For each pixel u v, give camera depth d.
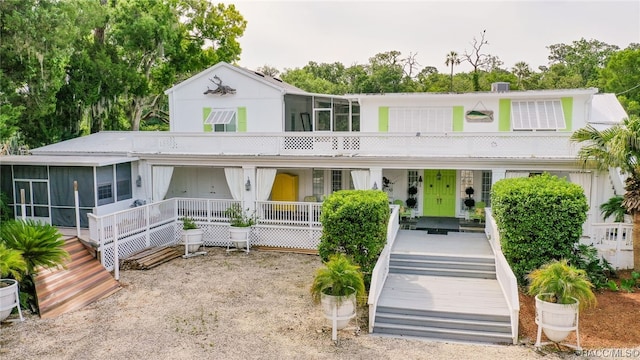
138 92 29.36
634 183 14.63
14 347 10.51
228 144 20.17
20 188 19.52
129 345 10.68
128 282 15.17
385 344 10.99
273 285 14.90
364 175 19.14
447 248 16.25
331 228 13.36
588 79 56.81
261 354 10.34
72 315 12.42
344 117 27.83
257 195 20.12
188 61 33.72
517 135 17.75
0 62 18.66
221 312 12.70
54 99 21.42
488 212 17.83
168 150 20.73
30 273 12.82
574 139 15.36
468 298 12.81
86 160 18.81
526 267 13.87
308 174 22.31
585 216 13.66
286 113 23.30
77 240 16.19
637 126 14.03
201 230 18.41
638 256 14.59
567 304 10.26
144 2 27.23
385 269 14.28
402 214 21.09
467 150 18.19
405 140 18.64
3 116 17.56
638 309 12.45
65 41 20.08
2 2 17.92
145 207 18.20
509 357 10.27
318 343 10.94
